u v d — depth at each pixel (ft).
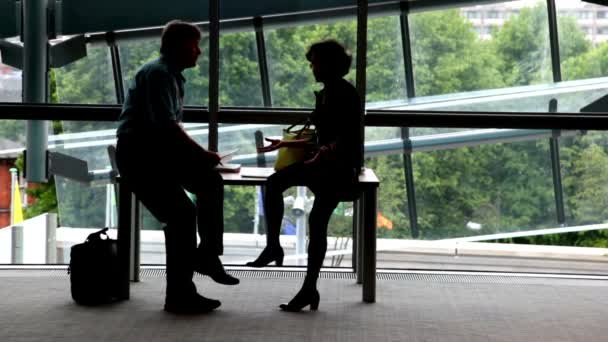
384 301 18.85
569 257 22.79
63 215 22.11
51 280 20.27
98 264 18.03
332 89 17.85
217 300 17.84
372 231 18.56
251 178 18.31
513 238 22.71
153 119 16.97
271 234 18.02
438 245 22.74
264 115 21.35
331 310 18.01
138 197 17.65
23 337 15.78
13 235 22.00
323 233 17.88
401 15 21.81
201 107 21.94
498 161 22.34
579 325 17.34
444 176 22.33
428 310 18.20
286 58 21.93
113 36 21.79
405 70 22.02
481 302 18.99
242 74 21.98
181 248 17.52
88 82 21.86
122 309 17.81
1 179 21.84
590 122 21.71
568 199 22.54
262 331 16.37
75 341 15.60
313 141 18.35
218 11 20.52
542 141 22.27
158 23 21.76
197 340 15.74
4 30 21.65
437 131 22.09
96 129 21.80
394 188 22.47
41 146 21.84
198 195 17.75
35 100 21.84
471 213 22.59
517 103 22.22
